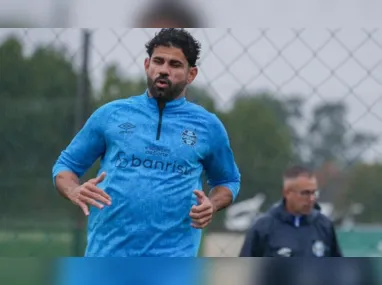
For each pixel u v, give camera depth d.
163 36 12.59
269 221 16.91
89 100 19.41
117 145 12.33
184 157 12.33
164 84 12.43
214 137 12.75
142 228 12.01
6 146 22.11
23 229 20.23
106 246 12.12
